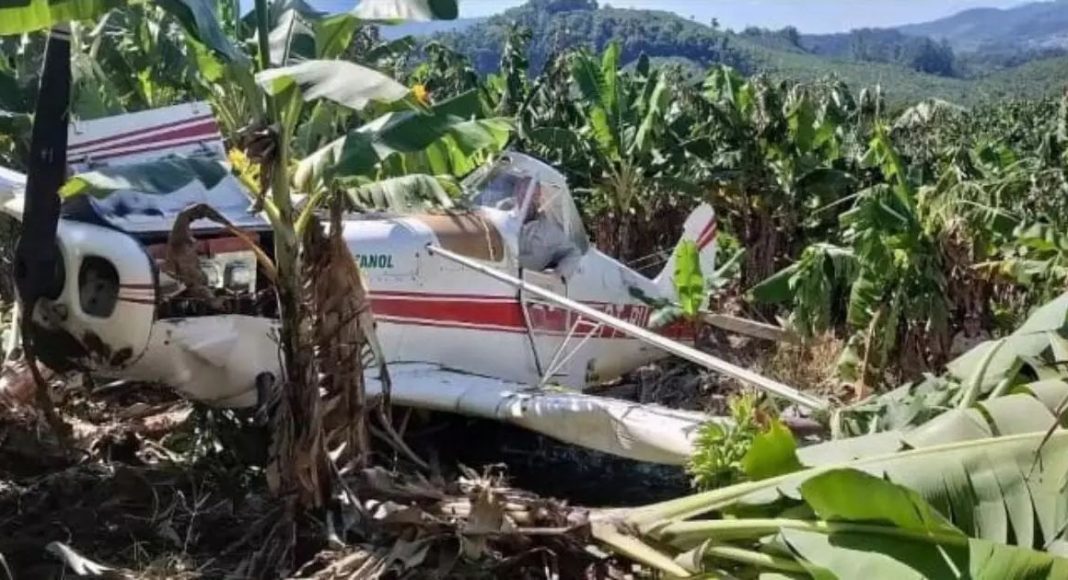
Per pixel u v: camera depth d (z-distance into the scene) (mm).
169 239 5223
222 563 5023
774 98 13602
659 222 14469
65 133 5062
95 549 5078
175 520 5332
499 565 4746
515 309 7695
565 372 8234
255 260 6039
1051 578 3504
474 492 5043
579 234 8367
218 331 5891
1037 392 4332
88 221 5664
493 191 7965
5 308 7043
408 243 7160
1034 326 4855
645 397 9141
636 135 13891
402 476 5418
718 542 4355
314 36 5500
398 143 4906
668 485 7086
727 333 11305
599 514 4766
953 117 21062
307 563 4887
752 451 4406
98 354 5699
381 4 5297
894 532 3822
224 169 4918
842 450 4301
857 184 13266
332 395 5285
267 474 5277
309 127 5578
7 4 4352
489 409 6582
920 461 4008
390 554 4742
